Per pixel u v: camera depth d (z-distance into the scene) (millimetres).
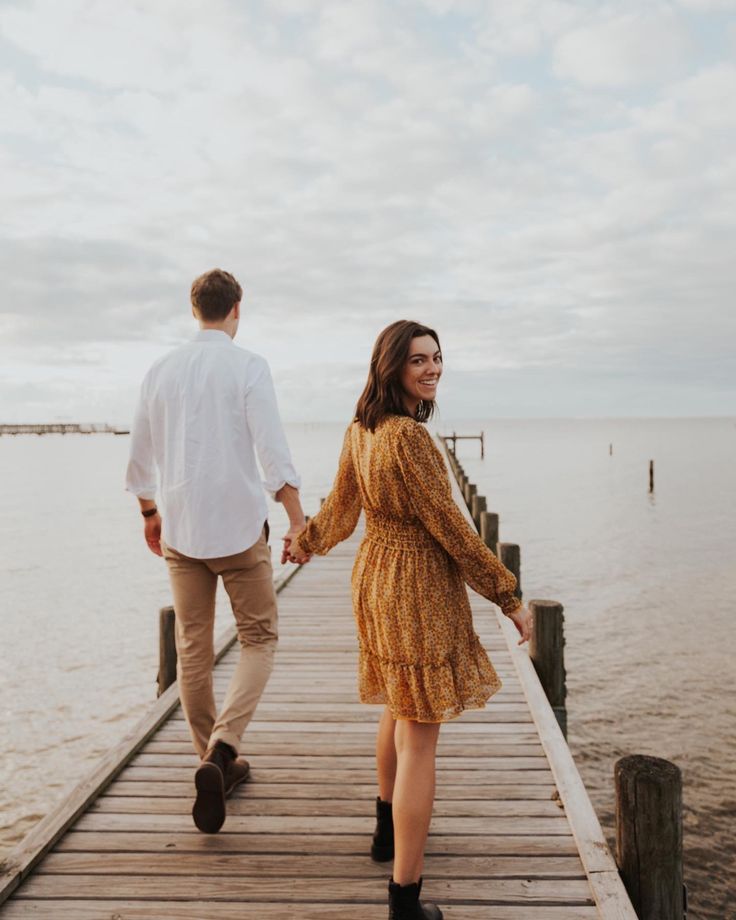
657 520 25578
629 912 1881
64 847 2244
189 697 2494
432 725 1843
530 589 15883
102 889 2037
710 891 5680
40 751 8258
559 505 30047
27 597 14945
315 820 2412
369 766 2854
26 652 11547
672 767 2109
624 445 101125
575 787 2570
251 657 2471
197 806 2176
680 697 9766
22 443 147375
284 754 2977
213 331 2461
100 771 2680
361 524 11727
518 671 4004
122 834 2320
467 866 2143
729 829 6535
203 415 2361
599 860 2109
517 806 2508
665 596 15070
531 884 2057
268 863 2160
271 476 2340
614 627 12953
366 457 1831
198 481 2352
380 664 1882
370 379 1878
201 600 2475
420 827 1766
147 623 13125
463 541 1728
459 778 2734
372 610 1864
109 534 23094
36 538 22328
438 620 1786
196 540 2363
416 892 1771
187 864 2154
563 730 4109
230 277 2502
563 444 108062
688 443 108812
